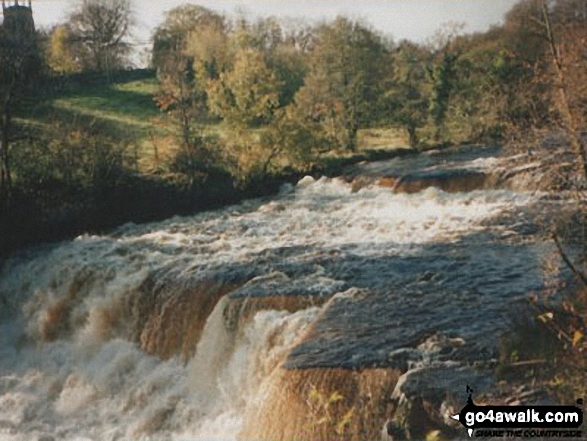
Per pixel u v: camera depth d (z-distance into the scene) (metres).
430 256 26.06
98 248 33.12
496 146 46.03
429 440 10.23
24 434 22.42
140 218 39.75
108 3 73.06
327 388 16.58
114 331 26.94
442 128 50.06
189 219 39.00
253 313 21.88
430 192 36.75
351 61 54.09
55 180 40.59
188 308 24.95
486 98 46.06
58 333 29.02
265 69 48.41
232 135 47.19
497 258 24.78
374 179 41.38
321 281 23.89
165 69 57.41
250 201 42.62
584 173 16.66
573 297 18.58
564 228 23.22
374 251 27.69
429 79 51.53
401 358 17.19
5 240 36.12
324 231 33.03
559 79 16.64
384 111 53.59
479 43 50.91
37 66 49.69
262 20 68.81
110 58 73.12
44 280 31.42
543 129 19.05
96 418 23.03
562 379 14.83
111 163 41.31
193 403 21.95
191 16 71.00
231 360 21.38
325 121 52.84
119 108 56.75
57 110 53.00
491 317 19.33
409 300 21.17
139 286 26.69
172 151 44.59
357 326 19.34
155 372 23.97
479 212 32.09
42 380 26.05
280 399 16.92
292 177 45.81
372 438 15.37
